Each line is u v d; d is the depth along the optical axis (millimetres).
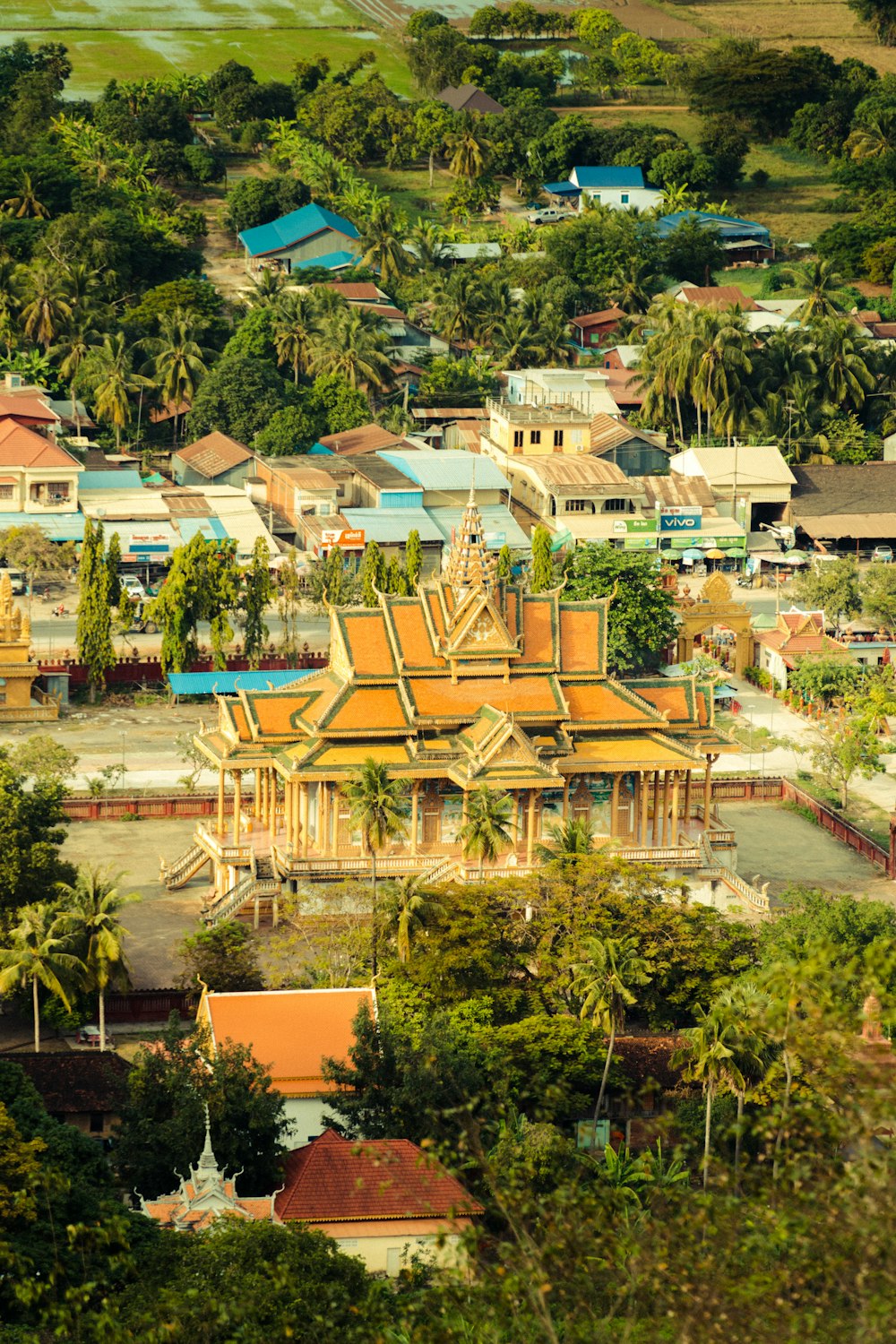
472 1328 90188
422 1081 145875
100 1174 135750
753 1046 143500
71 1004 167875
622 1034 174125
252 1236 118000
